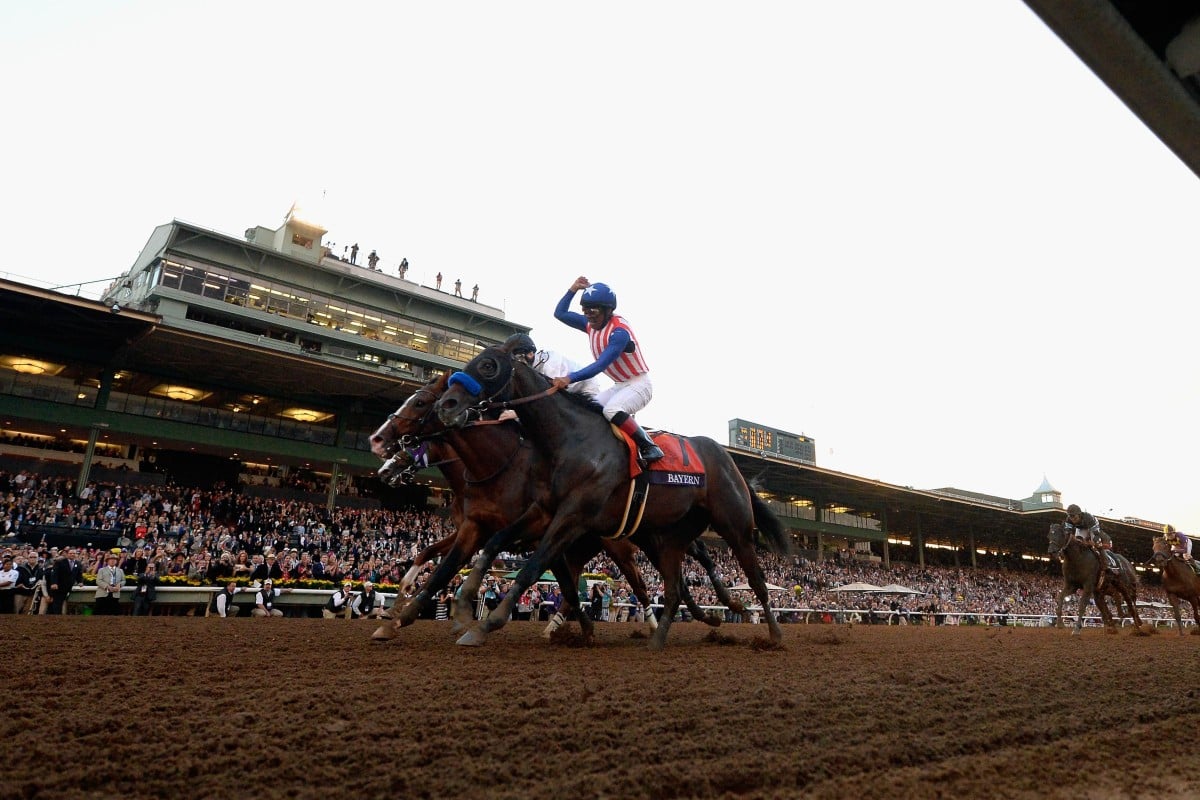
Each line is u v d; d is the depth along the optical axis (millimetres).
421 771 2186
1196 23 2064
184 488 27297
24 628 6594
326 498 31156
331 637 6355
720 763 2400
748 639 8258
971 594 47406
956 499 47219
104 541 19984
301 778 2092
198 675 3664
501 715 2900
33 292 20219
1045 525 54406
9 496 21500
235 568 15914
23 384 24422
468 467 6070
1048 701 3871
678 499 6273
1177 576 14016
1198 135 2443
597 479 5574
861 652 6586
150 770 2090
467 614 5523
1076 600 43031
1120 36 2025
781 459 37031
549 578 18250
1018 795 2283
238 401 29047
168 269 33031
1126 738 3148
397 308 39719
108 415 25719
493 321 42406
